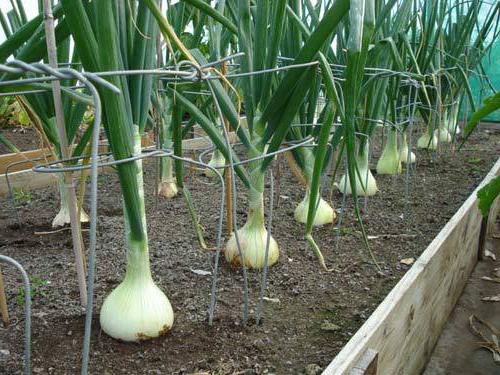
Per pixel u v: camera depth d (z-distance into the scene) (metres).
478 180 2.17
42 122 1.11
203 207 1.69
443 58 2.42
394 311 0.91
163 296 0.86
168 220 1.53
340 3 0.78
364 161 1.79
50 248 1.29
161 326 0.84
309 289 1.09
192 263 1.18
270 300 1.02
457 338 1.34
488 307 1.49
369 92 1.57
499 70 4.08
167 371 0.77
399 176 2.22
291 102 0.90
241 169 1.03
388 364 0.93
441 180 2.17
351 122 0.74
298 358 0.83
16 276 1.10
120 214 1.63
